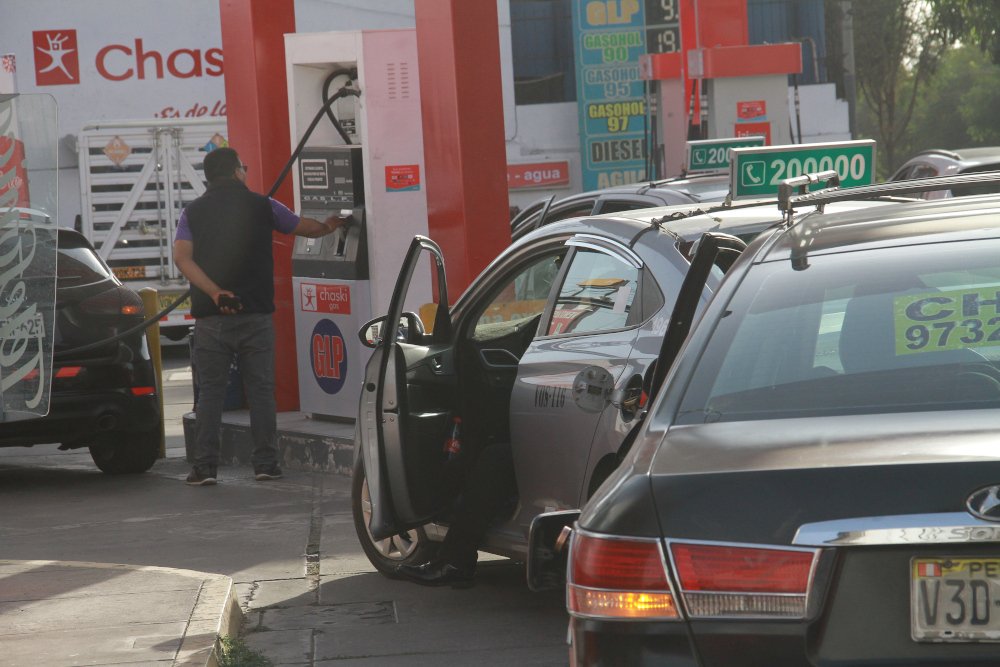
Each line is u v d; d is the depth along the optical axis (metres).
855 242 4.72
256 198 12.80
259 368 13.04
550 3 53.16
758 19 53.94
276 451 13.18
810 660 3.54
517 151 45.22
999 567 3.46
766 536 3.61
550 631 7.71
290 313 15.24
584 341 7.46
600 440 7.05
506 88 44.84
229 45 15.66
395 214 13.48
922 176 17.48
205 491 12.80
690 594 3.66
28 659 6.85
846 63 53.06
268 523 11.10
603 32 43.41
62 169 34.72
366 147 13.39
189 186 28.84
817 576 3.54
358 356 13.54
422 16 13.05
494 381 8.35
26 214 10.12
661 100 26.91
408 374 8.11
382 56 13.36
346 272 13.55
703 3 21.81
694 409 4.22
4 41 35.19
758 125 21.14
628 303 7.30
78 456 16.09
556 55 53.41
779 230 4.97
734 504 3.67
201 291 12.84
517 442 7.74
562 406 7.38
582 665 3.87
